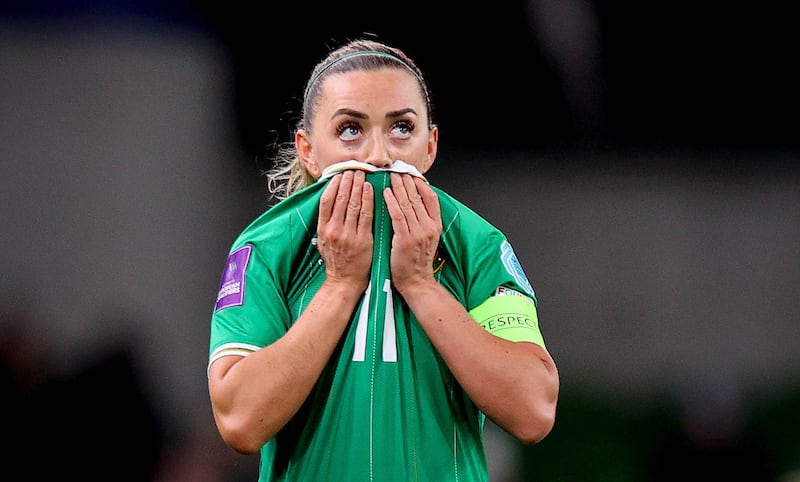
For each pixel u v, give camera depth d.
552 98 23.23
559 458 21.22
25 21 22.16
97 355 21.33
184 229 22.06
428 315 7.15
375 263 7.35
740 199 23.84
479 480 7.48
